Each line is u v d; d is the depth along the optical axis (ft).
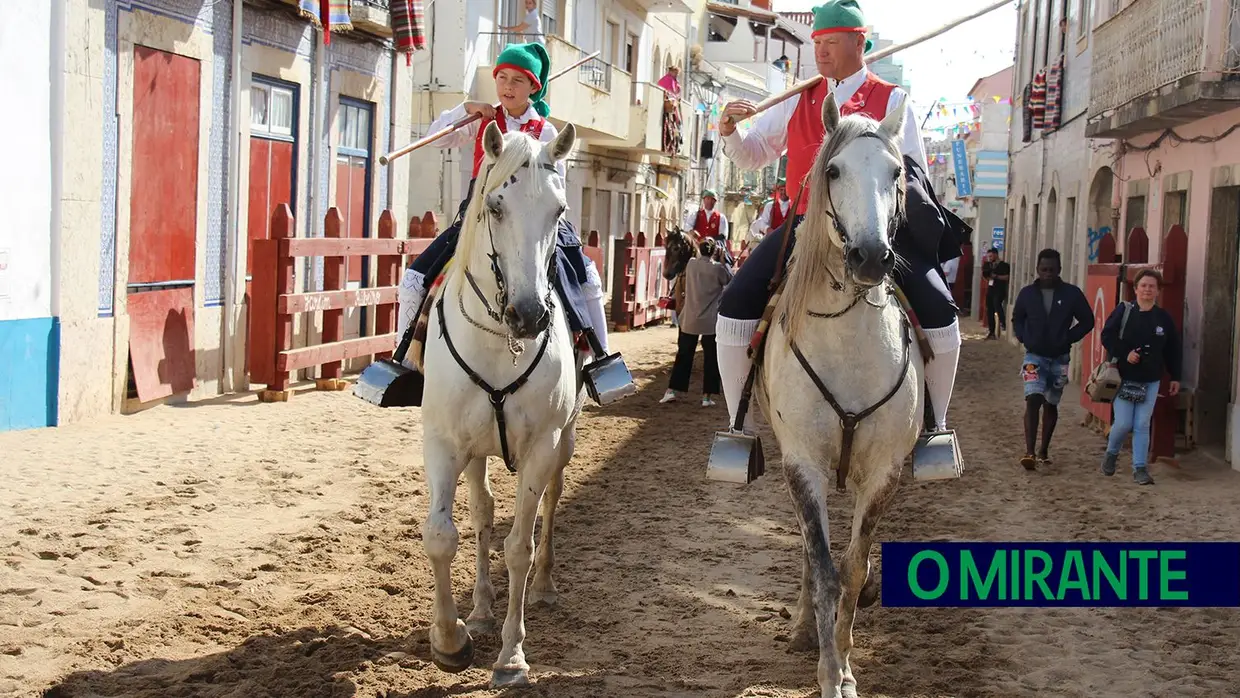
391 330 49.29
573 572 23.56
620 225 110.73
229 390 42.47
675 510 29.43
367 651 18.47
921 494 32.24
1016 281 87.10
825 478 16.88
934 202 18.37
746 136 20.77
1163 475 35.27
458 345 17.07
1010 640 20.30
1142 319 34.37
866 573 17.20
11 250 32.22
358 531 25.46
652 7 112.27
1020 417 47.32
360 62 51.01
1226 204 40.01
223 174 41.98
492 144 16.07
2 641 18.08
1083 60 64.49
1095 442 41.32
